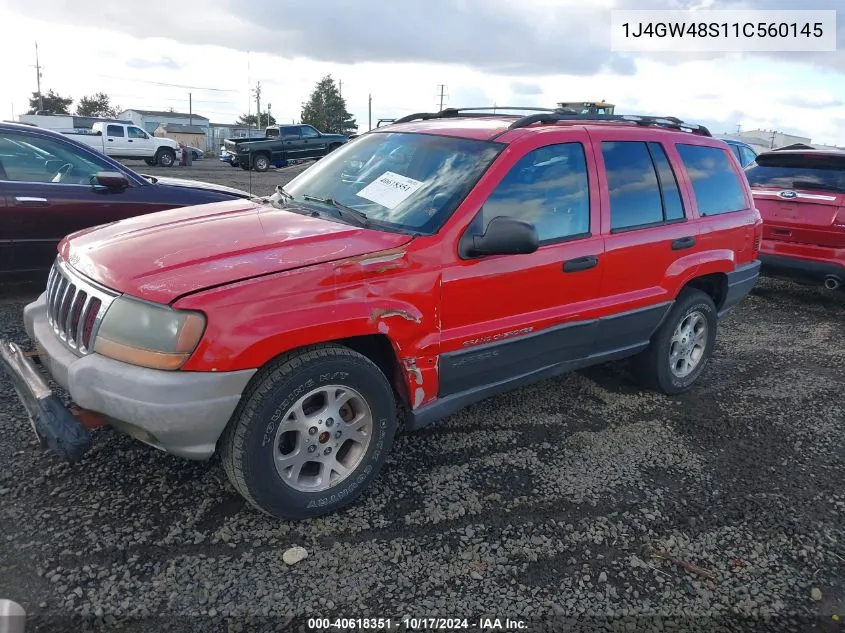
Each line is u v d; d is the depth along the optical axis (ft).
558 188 12.35
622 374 17.04
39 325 10.75
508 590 8.91
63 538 9.16
